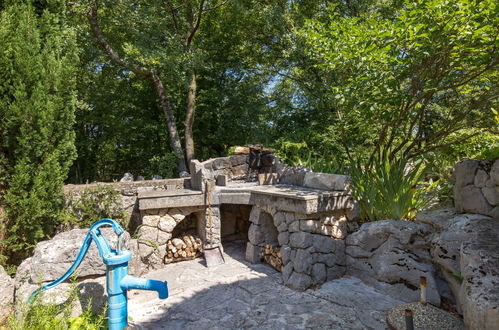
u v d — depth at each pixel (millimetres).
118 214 5219
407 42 3961
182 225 5613
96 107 11727
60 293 3051
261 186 5195
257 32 10711
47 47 4285
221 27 11789
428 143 5008
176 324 3215
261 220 4941
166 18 9469
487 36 3549
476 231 2986
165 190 5340
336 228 4207
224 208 6262
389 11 7812
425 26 3738
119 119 12273
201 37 11961
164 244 4898
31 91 4129
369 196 4227
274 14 8703
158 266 4820
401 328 2719
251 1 10227
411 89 4484
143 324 3223
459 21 3535
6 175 3986
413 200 4184
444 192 4195
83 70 11500
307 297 3664
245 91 11141
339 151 7949
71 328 2633
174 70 8984
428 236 3566
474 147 5250
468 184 3402
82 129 12609
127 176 6090
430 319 2814
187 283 4246
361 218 4422
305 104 10148
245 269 4688
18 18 4082
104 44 9297
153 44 8938
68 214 4742
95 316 3051
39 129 4125
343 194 4152
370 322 3068
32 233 4086
